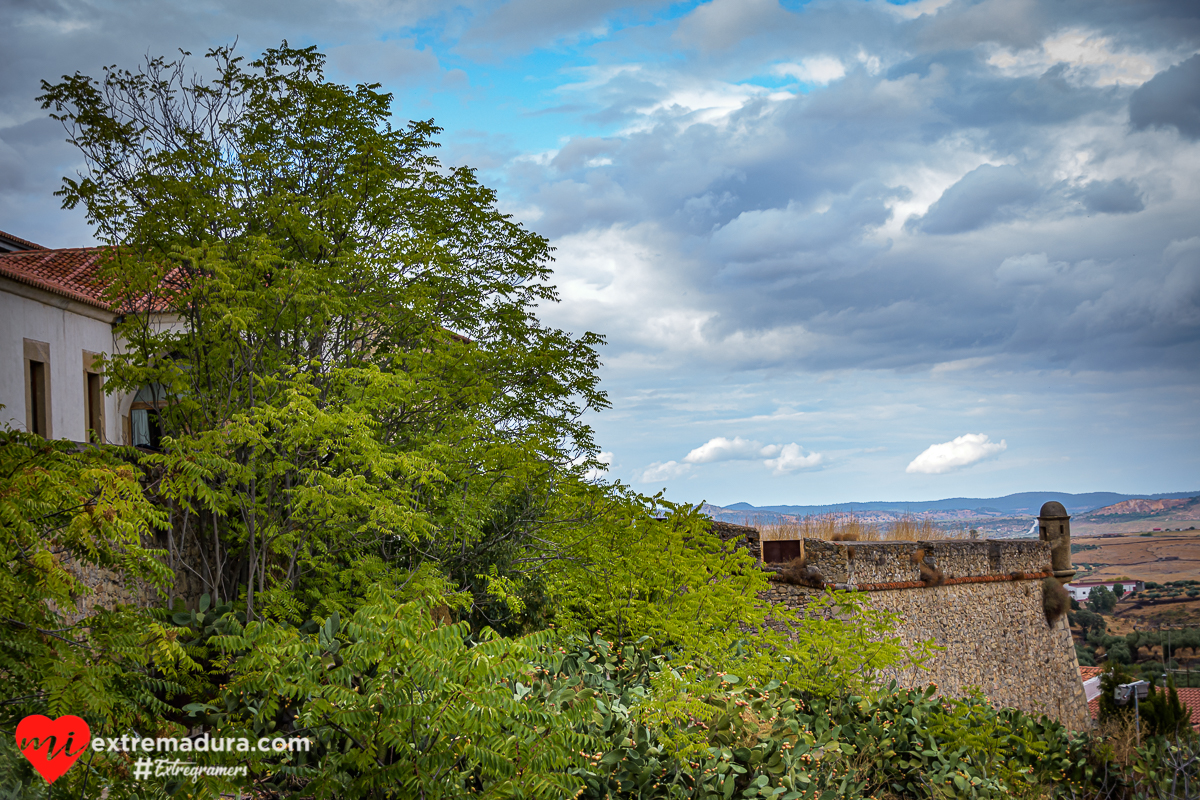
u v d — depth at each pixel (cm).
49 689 602
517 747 624
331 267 1303
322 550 1209
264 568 1177
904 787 1113
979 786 1156
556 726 638
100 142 1270
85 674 609
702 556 1474
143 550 713
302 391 1142
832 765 1045
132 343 1261
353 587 1251
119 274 1203
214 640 684
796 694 1281
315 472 1144
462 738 614
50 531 672
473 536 1407
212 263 1141
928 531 2802
